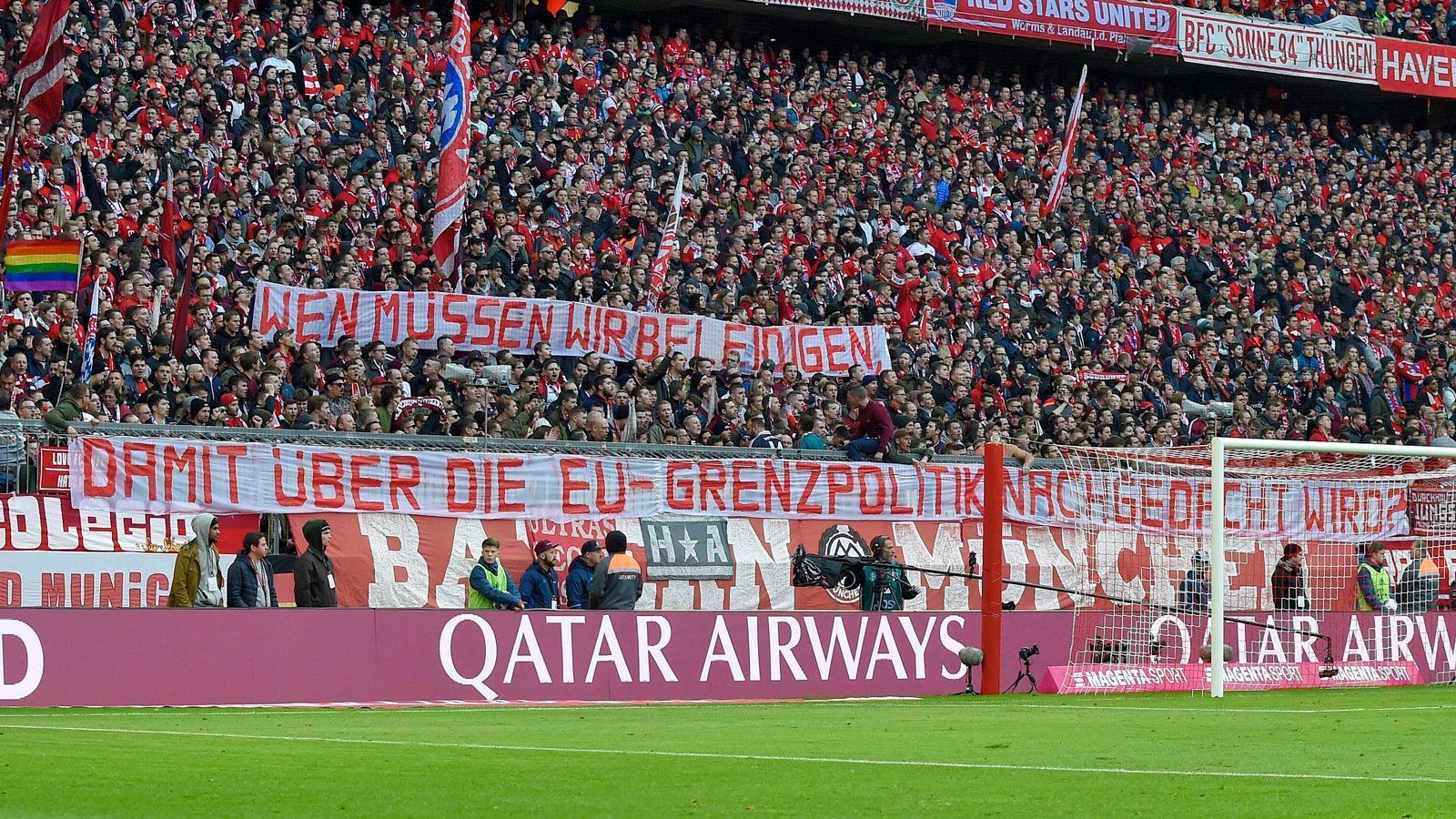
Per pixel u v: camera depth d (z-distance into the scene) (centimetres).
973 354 5097
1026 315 5428
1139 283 6094
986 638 3244
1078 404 4994
